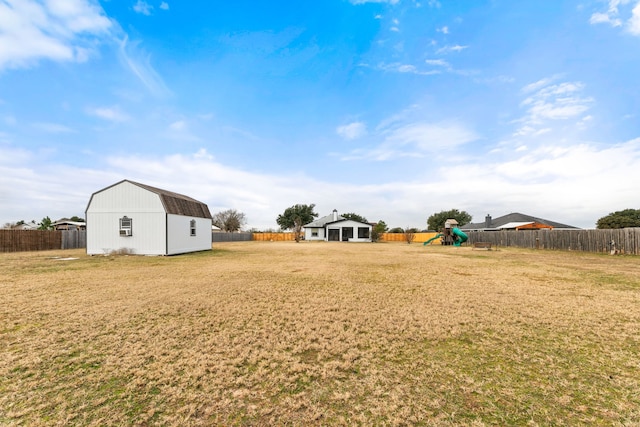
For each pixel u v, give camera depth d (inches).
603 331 147.9
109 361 112.0
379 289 251.6
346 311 183.3
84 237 806.5
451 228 1089.4
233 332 145.6
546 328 152.7
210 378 99.7
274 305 197.3
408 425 75.7
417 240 1542.8
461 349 126.2
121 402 85.1
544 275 328.2
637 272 347.3
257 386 95.0
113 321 161.3
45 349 123.1
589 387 94.3
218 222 2070.6
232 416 79.3
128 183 599.8
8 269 364.8
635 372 104.6
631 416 78.5
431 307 193.3
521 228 1211.2
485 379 99.9
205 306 193.5
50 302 201.5
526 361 114.3
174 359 114.5
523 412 80.8
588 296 225.0
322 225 1624.0
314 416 79.4
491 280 297.0
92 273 336.2
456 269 382.6
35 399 86.0
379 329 150.9
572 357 118.0
